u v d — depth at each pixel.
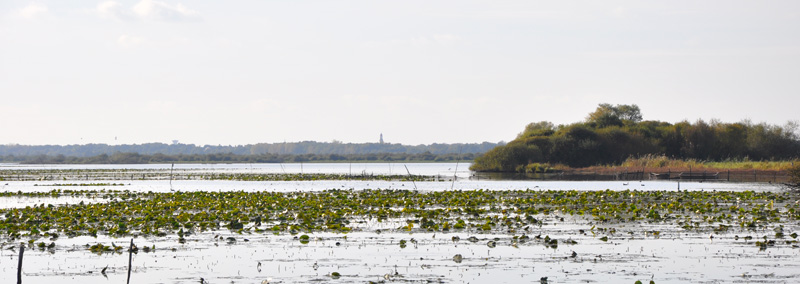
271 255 21.20
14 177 88.00
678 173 77.94
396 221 29.31
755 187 54.50
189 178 81.88
